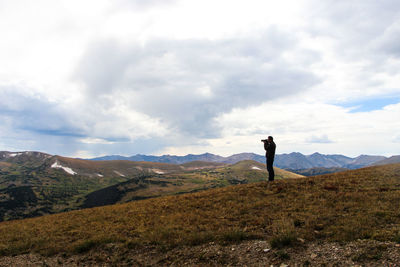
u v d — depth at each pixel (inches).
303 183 740.0
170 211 652.1
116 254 404.2
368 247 296.8
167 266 343.0
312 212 469.4
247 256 333.1
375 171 782.5
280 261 304.3
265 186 767.7
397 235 310.0
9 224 807.7
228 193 745.0
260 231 416.8
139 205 806.5
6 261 433.4
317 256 299.9
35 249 475.5
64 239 518.3
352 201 502.3
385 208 430.0
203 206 646.5
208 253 358.0
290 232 368.8
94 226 597.9
